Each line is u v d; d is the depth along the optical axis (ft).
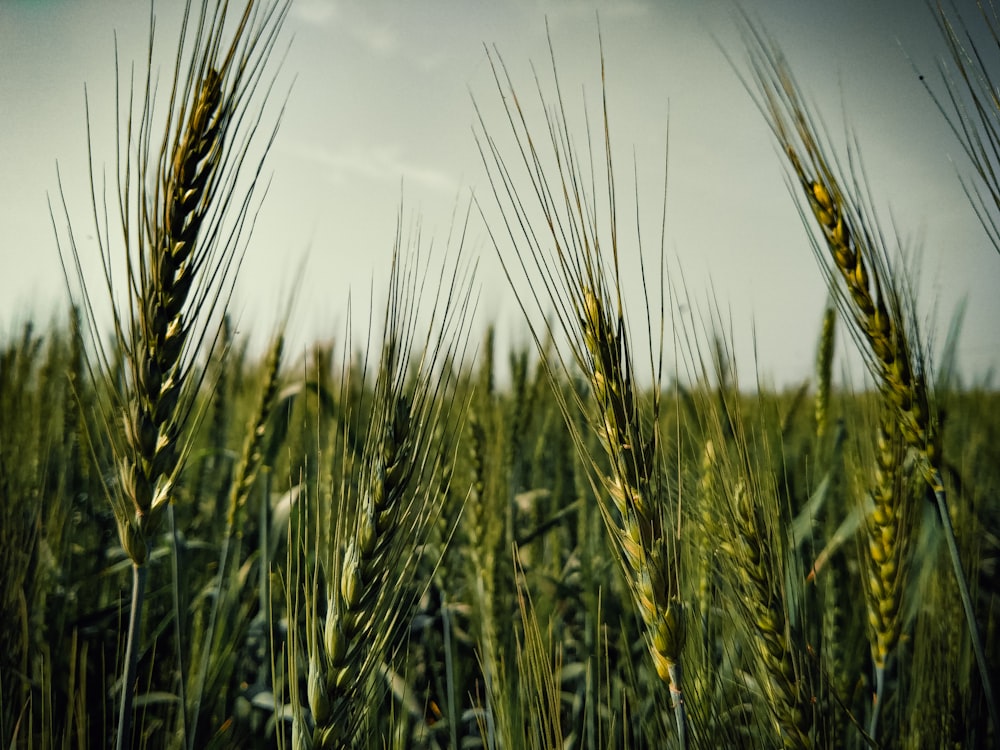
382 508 0.66
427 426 0.71
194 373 0.67
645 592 0.64
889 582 0.84
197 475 1.58
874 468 0.87
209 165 0.67
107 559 1.35
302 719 0.64
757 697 0.79
